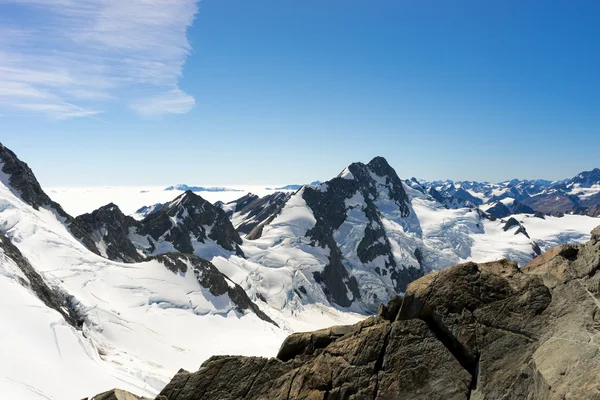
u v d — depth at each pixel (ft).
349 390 59.11
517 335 54.80
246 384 70.64
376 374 58.90
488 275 61.41
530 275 60.44
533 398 47.03
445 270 63.57
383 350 60.95
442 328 59.16
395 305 66.18
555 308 55.11
